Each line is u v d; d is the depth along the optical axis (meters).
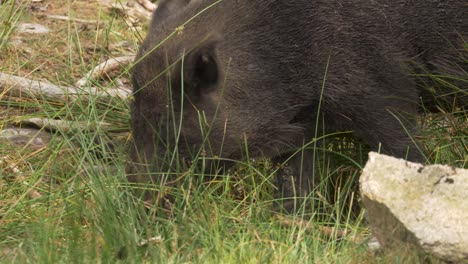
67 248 8.97
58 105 13.24
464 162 11.30
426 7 10.99
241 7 10.73
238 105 10.59
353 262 8.85
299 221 10.41
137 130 10.48
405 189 8.64
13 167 11.47
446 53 11.18
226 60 10.54
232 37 10.60
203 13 10.63
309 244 9.73
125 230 9.35
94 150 11.18
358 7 10.74
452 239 8.29
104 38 15.30
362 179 8.80
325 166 11.79
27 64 14.17
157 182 10.35
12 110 13.27
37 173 10.94
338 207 10.70
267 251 9.05
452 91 11.38
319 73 10.74
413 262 8.40
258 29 10.68
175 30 10.41
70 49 13.87
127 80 14.01
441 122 12.00
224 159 10.70
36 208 10.35
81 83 13.52
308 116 11.08
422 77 11.19
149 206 10.19
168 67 10.26
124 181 10.44
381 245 8.83
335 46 10.70
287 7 10.73
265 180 11.14
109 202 9.87
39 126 12.77
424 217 8.45
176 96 10.31
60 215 9.70
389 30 10.84
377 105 10.82
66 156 11.57
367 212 8.88
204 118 10.41
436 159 11.37
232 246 9.20
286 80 10.76
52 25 16.33
